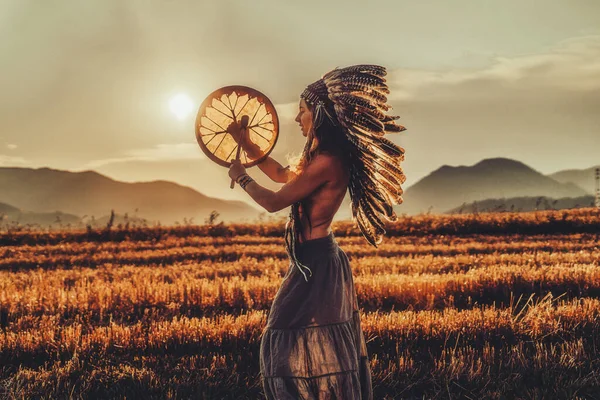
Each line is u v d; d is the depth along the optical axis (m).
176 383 6.14
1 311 9.80
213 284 11.32
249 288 10.73
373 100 4.60
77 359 6.86
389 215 4.80
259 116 5.06
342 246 18.61
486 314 8.29
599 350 7.23
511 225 25.17
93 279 13.02
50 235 24.55
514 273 11.56
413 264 13.91
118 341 7.65
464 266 13.69
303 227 4.69
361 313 8.60
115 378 6.39
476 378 6.32
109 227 25.34
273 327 4.54
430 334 7.75
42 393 6.01
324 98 4.63
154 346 7.53
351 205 4.94
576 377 6.39
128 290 10.73
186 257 17.38
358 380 4.54
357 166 4.72
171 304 9.93
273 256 17.38
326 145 4.65
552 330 7.80
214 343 7.57
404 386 6.18
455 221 25.58
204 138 5.05
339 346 4.50
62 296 10.24
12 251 19.58
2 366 7.06
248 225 26.92
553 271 11.74
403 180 4.73
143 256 17.31
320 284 4.57
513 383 6.18
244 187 4.76
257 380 6.29
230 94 5.07
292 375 4.41
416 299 10.49
